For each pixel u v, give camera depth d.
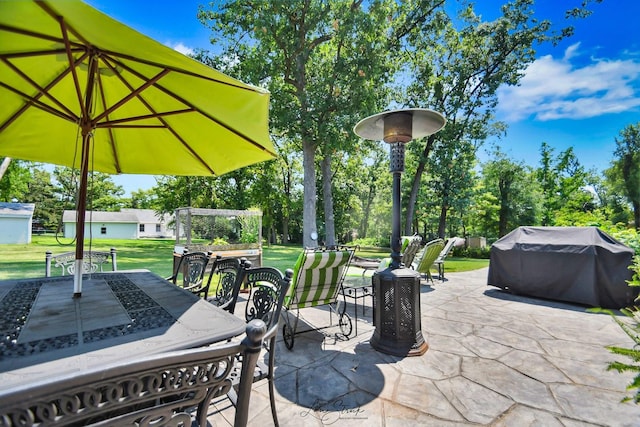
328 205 12.75
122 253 13.55
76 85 1.99
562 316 4.04
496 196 19.55
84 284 2.37
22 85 2.31
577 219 10.73
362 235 24.97
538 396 2.15
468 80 14.45
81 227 2.02
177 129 2.77
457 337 3.29
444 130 14.32
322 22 10.60
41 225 29.81
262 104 2.15
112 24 1.30
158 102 2.59
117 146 3.13
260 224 7.03
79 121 2.28
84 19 1.28
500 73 13.62
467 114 14.89
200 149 2.92
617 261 4.29
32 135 2.80
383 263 4.86
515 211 19.02
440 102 14.64
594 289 4.38
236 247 6.54
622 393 2.18
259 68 10.38
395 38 12.59
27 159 2.98
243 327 1.44
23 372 0.96
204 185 20.09
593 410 1.98
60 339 1.24
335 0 10.38
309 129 10.52
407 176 17.95
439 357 2.80
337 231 24.11
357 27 10.05
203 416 0.93
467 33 13.68
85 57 2.00
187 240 6.08
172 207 20.44
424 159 14.97
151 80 2.07
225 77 1.77
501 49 13.59
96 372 0.68
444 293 5.45
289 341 3.12
